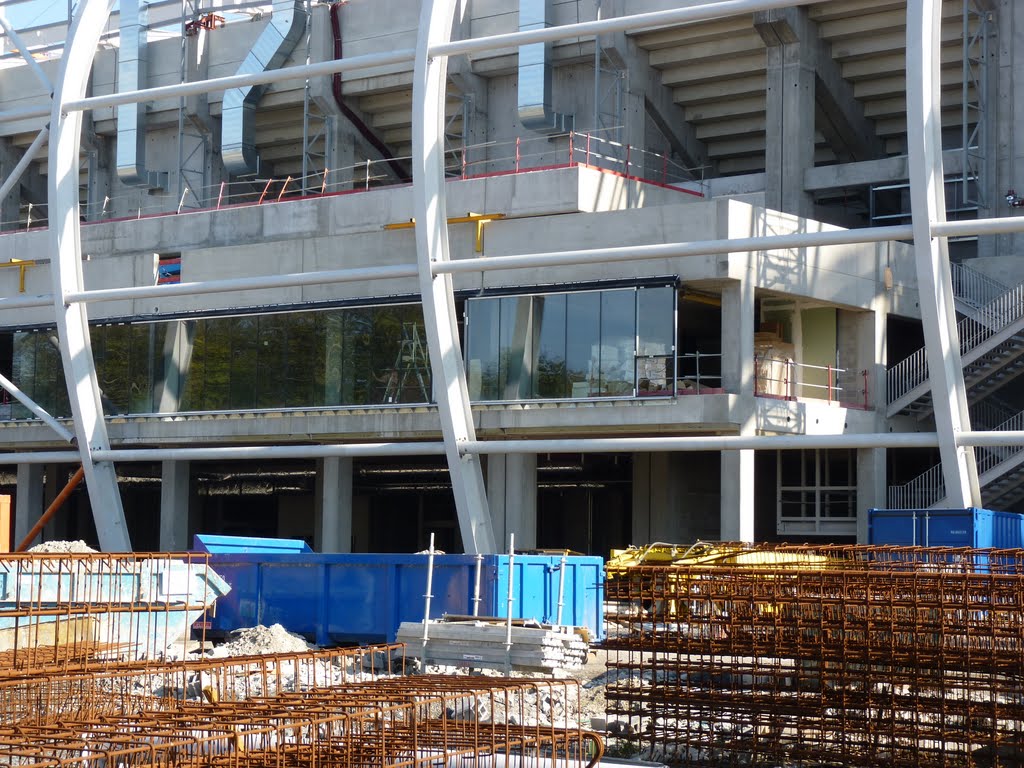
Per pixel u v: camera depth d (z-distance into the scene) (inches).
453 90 2241.6
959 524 1171.3
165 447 1878.7
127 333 1865.2
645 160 2124.8
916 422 1724.9
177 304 1840.6
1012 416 1738.4
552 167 1609.3
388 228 1700.3
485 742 492.7
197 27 2449.6
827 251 1609.3
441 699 495.8
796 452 1819.6
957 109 2014.0
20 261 1962.4
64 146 1579.7
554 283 1571.1
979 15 1886.1
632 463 1877.5
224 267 1814.7
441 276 1382.9
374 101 2308.1
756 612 665.6
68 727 452.1
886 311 1692.9
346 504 1792.6
